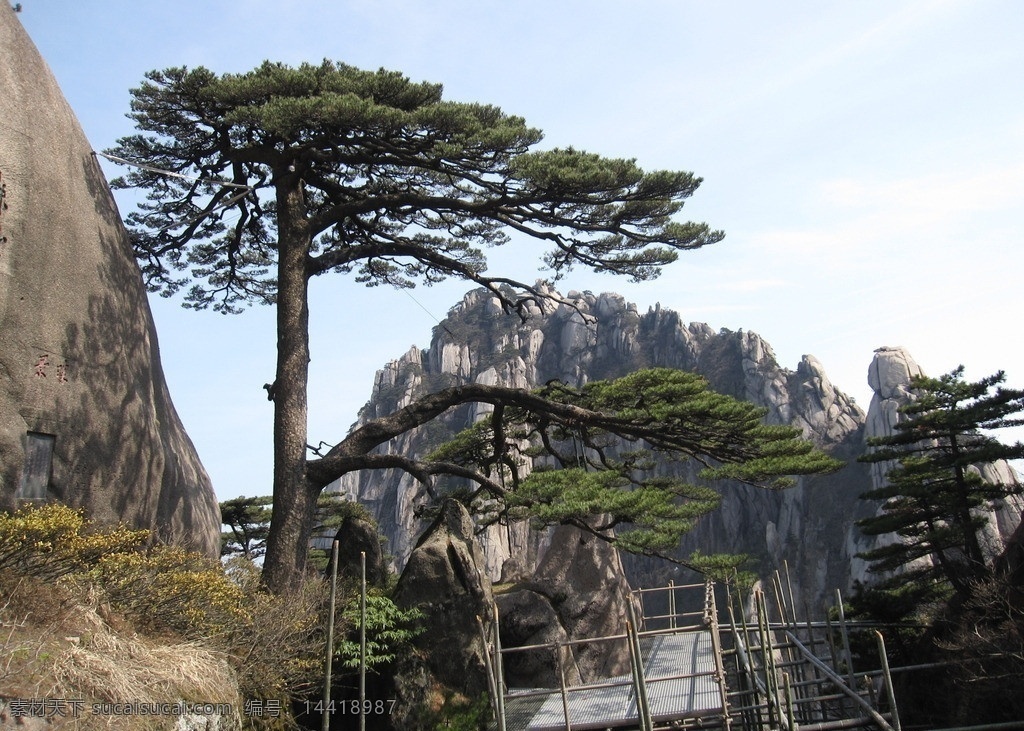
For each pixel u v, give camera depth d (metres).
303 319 24.33
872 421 105.25
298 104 20.33
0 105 17.03
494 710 14.63
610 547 24.94
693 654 20.77
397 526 117.50
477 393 24.88
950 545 26.56
